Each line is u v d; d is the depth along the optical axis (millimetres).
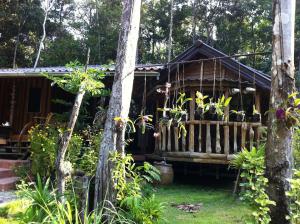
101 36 26531
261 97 9516
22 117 11055
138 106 11195
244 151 4703
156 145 9297
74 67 5699
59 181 4441
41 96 11008
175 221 5297
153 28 29016
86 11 29016
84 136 8305
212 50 9312
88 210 4395
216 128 8484
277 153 3891
